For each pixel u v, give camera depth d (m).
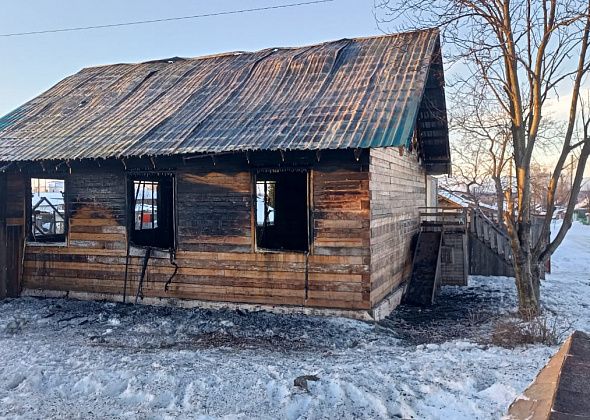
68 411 5.41
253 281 10.92
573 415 2.36
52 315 11.03
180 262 11.50
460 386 5.57
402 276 13.45
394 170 12.53
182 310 11.19
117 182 12.01
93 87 15.54
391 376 6.07
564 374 2.87
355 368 6.59
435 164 17.36
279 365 6.95
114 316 10.87
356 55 13.27
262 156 10.70
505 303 12.91
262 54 15.25
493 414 4.79
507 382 5.64
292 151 10.07
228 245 11.10
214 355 7.77
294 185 16.23
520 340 8.14
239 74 13.89
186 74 14.95
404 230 13.80
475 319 10.92
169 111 12.69
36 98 15.67
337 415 5.03
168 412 5.27
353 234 10.16
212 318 10.46
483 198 34.53
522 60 10.40
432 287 13.01
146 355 7.63
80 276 12.45
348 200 10.17
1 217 12.46
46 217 16.61
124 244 11.99
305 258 10.52
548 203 11.16
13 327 10.04
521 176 10.86
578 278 17.59
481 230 17.75
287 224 16.33
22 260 12.95
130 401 5.66
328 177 10.30
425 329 10.14
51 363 7.12
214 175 11.16
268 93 12.45
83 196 12.36
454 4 10.92
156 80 14.99
